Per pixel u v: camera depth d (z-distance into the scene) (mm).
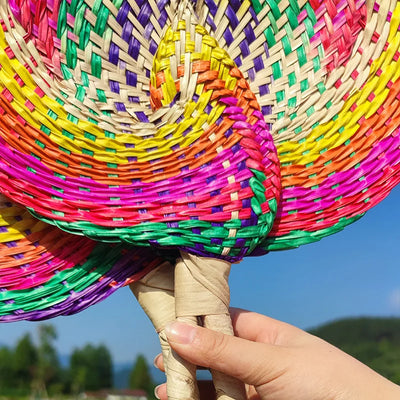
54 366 12984
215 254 517
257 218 520
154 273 564
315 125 557
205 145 511
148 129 523
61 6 519
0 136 492
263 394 593
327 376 589
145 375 13438
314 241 562
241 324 763
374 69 552
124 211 499
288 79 559
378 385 597
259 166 516
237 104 522
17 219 530
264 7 554
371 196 564
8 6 495
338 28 555
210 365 531
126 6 542
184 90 513
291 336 711
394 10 556
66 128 504
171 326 516
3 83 493
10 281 518
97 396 13102
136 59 554
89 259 540
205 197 505
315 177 559
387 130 560
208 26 551
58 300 527
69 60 525
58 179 496
